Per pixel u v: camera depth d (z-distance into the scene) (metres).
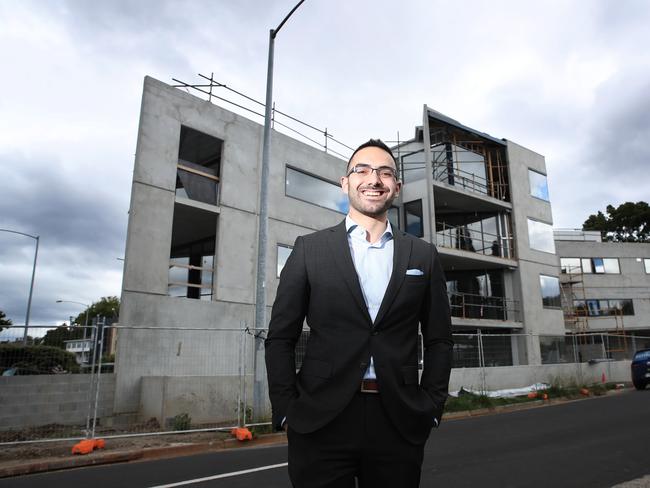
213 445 8.12
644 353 17.67
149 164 13.05
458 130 21.78
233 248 14.69
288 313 1.70
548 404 14.21
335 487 1.53
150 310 12.34
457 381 14.74
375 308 1.65
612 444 7.05
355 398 1.56
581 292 33.81
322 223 17.58
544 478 5.18
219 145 15.39
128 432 9.02
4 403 8.77
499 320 20.75
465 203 21.94
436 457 6.49
